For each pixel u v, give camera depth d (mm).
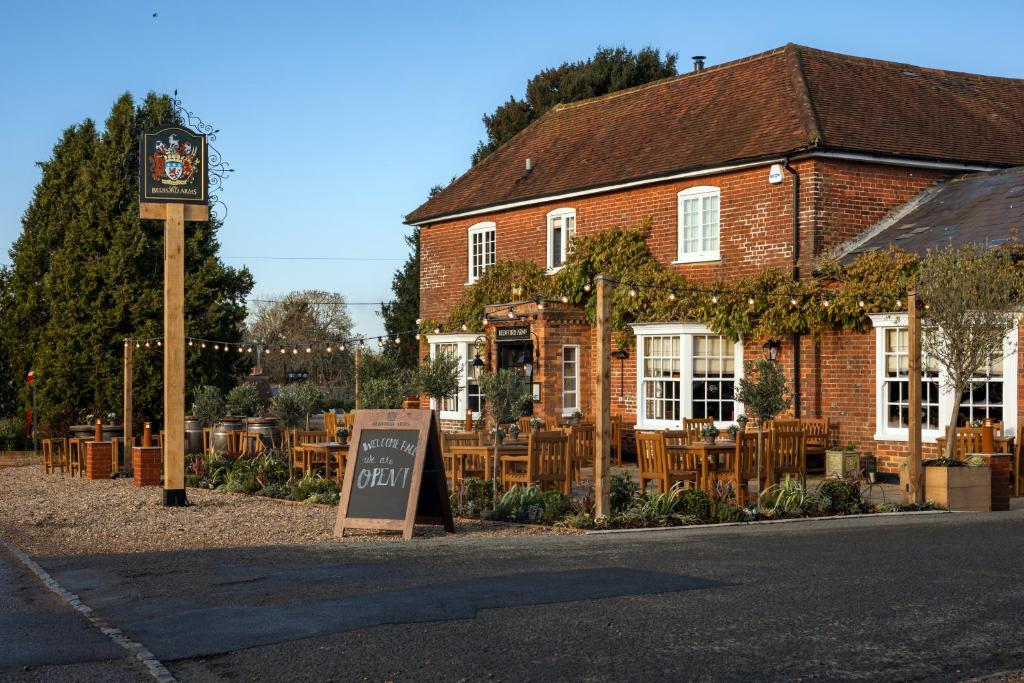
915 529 12875
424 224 31203
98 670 6656
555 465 15117
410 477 12422
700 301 22250
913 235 20406
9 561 10836
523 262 27234
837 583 9156
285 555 10914
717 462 15688
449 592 8781
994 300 15359
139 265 29922
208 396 23703
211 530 12977
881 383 19562
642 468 15617
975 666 6613
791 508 14531
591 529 12922
